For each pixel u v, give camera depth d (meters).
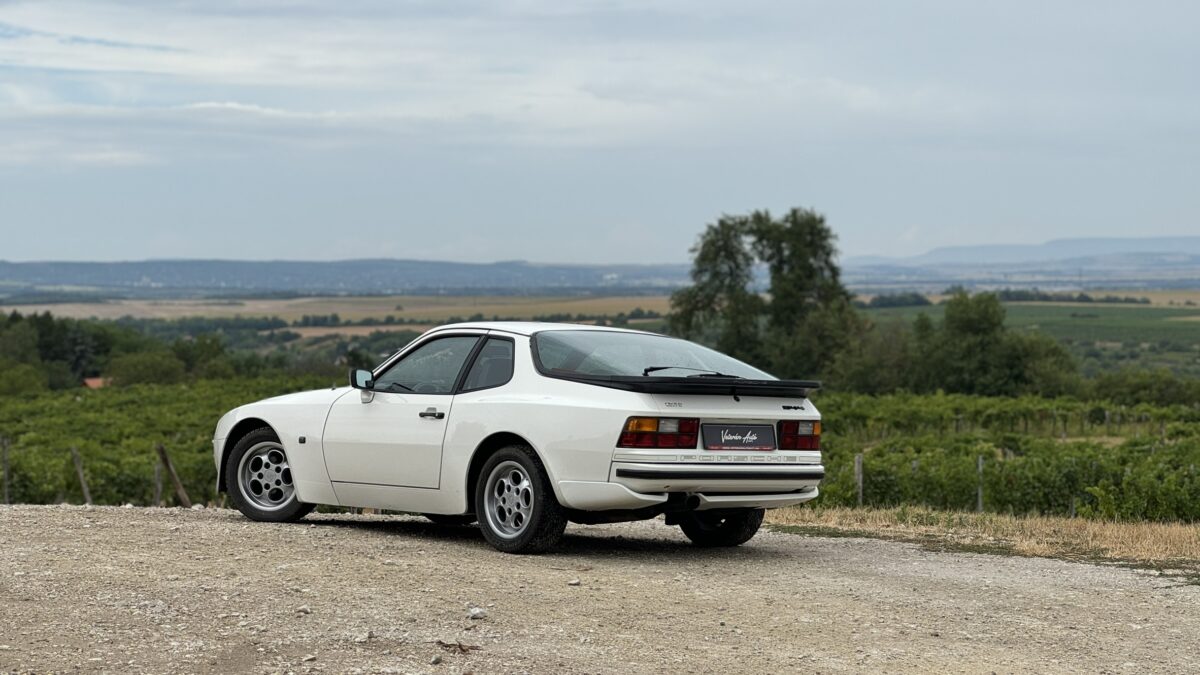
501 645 5.54
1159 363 137.62
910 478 21.08
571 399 7.85
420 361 8.80
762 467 8.00
